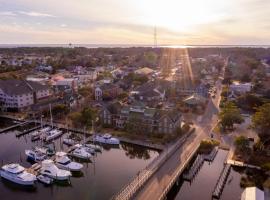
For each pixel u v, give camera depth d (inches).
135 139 3437.5
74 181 2561.5
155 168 2578.7
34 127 3934.5
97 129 3804.1
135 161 3002.0
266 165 2596.0
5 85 4869.6
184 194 2389.3
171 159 2807.6
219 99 5502.0
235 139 3201.3
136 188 2219.5
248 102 4840.1
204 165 2866.6
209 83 6786.4
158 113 3663.9
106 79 6894.7
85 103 5029.5
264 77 7194.9
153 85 5816.9
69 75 7667.3
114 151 3326.8
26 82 5201.8
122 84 6437.0
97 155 3179.1
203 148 3105.3
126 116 3831.2
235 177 2640.3
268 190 2262.6
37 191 2415.1
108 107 4005.9
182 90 5930.1
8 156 3061.0
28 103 4911.4
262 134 3248.0
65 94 5502.0
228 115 3757.4
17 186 2480.3
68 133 3735.2
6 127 3951.8
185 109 4660.4
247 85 6102.4
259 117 3282.5
